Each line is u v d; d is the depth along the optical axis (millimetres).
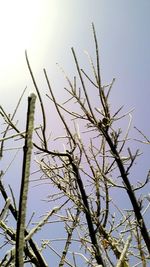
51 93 4266
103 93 4906
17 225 824
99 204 4941
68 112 4824
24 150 844
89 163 5043
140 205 4738
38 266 3105
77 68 4699
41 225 1188
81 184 4418
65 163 4762
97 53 4758
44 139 4406
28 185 833
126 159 5027
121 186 4891
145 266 2555
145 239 4387
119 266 1476
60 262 3207
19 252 814
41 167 4797
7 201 1097
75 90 4758
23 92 1991
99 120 4914
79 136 4891
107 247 3996
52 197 4500
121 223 4801
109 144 4953
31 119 863
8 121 2986
